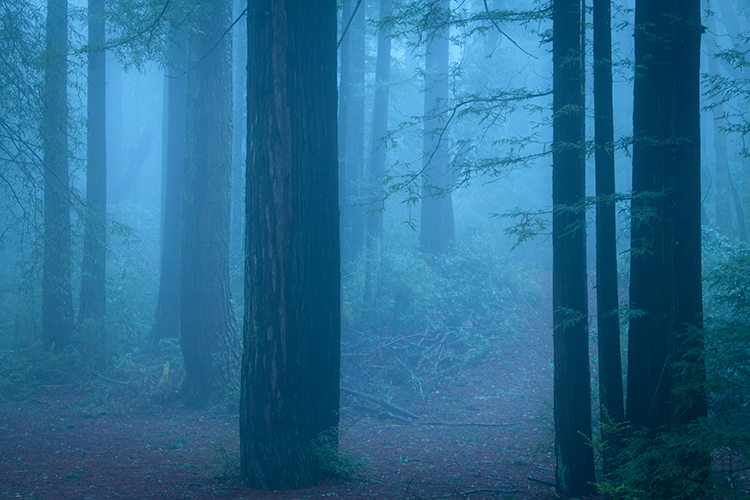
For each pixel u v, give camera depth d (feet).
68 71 39.99
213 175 39.83
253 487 21.15
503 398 40.86
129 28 33.09
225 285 40.34
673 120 17.35
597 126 18.62
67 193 41.47
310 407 21.99
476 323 54.13
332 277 22.66
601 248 18.74
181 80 50.60
